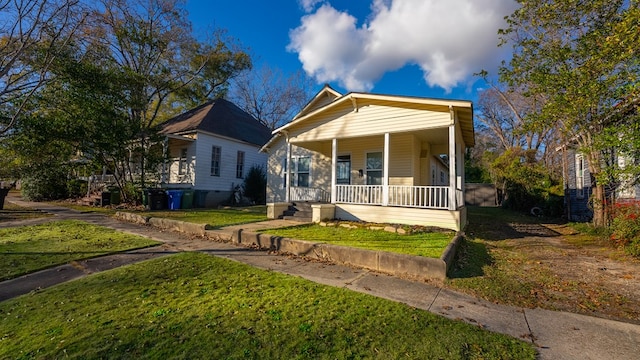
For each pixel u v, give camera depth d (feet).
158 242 22.57
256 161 64.85
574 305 11.96
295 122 35.86
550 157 66.95
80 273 15.49
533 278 15.29
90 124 41.19
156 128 48.67
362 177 40.14
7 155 46.80
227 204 55.62
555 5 25.23
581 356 8.33
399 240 22.08
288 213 35.14
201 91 70.33
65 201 57.00
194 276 14.85
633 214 21.43
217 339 8.85
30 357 8.08
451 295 12.77
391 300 12.05
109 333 9.23
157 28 56.54
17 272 15.39
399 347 8.51
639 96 20.36
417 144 37.86
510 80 29.27
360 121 32.12
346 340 8.82
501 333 9.53
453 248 18.25
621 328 10.03
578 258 19.56
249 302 11.62
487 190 75.20
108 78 42.52
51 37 36.73
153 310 10.92
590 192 35.04
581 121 26.02
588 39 24.31
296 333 9.21
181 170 53.72
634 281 14.93
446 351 8.35
